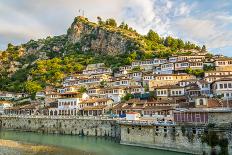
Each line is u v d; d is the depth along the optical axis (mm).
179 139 69062
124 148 76250
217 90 91938
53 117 111188
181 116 72438
